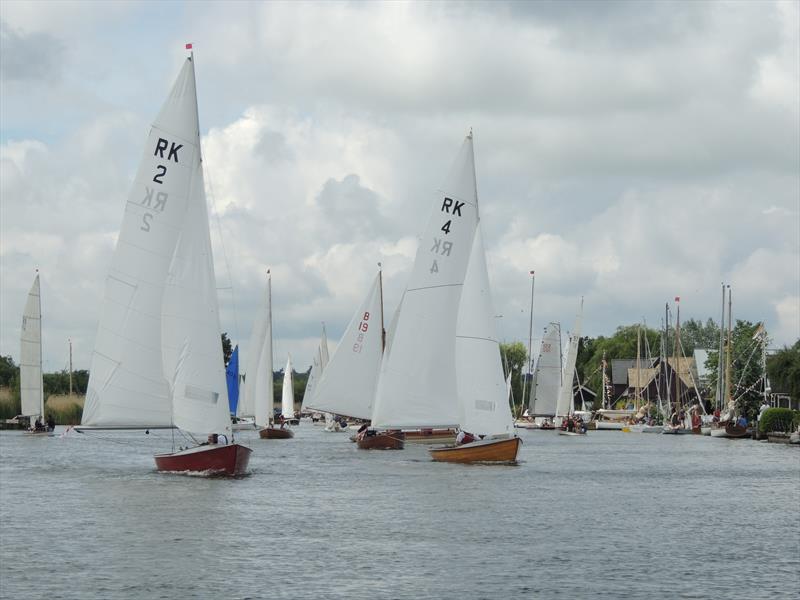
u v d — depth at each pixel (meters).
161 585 32.09
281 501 50.97
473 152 72.31
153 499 51.53
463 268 72.56
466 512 47.78
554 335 163.50
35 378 126.12
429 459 80.25
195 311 60.44
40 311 126.19
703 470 74.69
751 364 163.62
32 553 36.97
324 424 189.50
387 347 96.00
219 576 33.38
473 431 70.56
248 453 63.38
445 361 72.75
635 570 34.78
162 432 129.50
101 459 80.69
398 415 73.19
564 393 161.12
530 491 57.09
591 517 46.81
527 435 147.00
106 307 61.12
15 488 56.66
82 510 47.59
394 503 50.66
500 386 70.75
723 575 34.22
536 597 30.98
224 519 44.94
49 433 124.81
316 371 163.62
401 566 35.03
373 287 100.00
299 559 36.03
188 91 61.03
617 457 89.62
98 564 35.12
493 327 70.81
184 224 60.66
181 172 60.84
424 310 72.88
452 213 72.31
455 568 34.78
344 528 42.69
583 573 34.25
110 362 61.03
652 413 187.25
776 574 34.44
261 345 136.75
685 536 41.78
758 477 68.88
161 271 60.97
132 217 60.81
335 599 30.58
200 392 60.47
